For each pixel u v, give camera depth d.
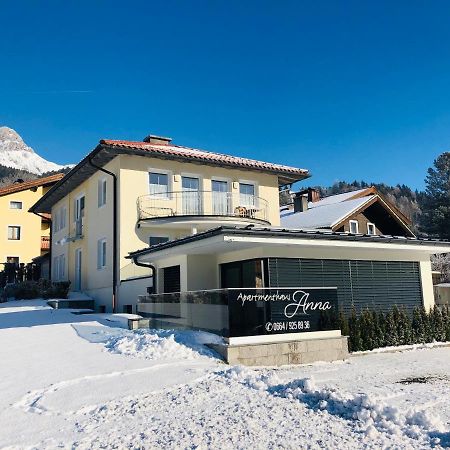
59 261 29.64
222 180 23.41
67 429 5.53
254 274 12.80
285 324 10.41
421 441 5.07
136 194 20.81
